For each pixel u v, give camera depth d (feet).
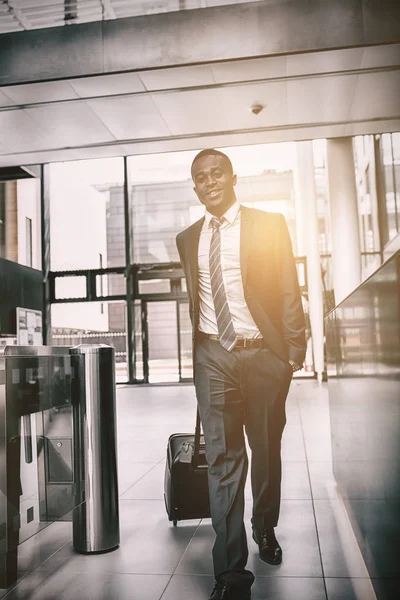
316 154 44.04
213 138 28.68
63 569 7.52
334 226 36.52
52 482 7.64
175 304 49.75
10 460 6.78
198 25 20.95
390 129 28.27
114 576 7.20
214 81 22.30
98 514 8.16
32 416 7.29
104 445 8.34
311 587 6.59
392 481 4.99
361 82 22.74
